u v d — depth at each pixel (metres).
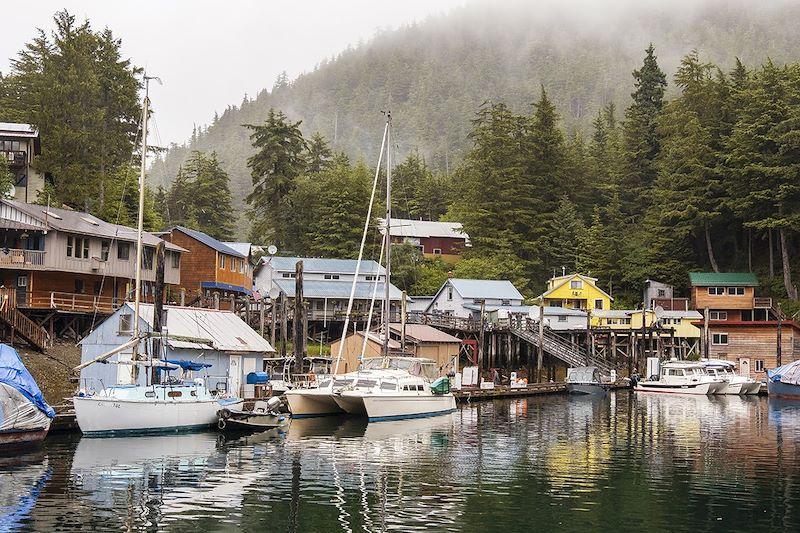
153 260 67.38
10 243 58.09
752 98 103.44
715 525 23.00
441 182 159.00
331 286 89.38
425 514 23.89
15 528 21.62
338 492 26.56
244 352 49.69
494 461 33.00
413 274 107.31
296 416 46.50
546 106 124.62
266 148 115.00
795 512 24.50
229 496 25.67
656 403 64.31
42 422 33.28
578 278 103.38
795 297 98.12
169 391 38.31
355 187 113.50
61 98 73.81
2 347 34.22
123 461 30.95
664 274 108.06
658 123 123.38
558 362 85.81
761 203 99.94
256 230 119.75
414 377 49.78
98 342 46.22
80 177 74.19
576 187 128.25
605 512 24.38
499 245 113.19
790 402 67.00
